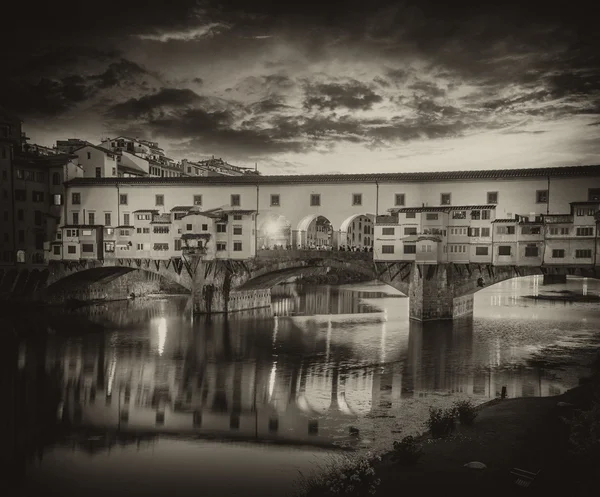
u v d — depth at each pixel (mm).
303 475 25547
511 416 29578
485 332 63438
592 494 18047
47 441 30922
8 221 77062
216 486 24797
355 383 42625
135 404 37812
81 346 57406
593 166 61969
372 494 19844
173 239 77250
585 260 60531
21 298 79000
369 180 70000
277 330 66688
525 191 64000
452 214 66188
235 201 76250
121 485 25141
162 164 111500
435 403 36938
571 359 49875
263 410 36219
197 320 73438
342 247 71938
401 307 89625
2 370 47406
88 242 79375
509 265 63875
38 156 85938
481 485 20109
